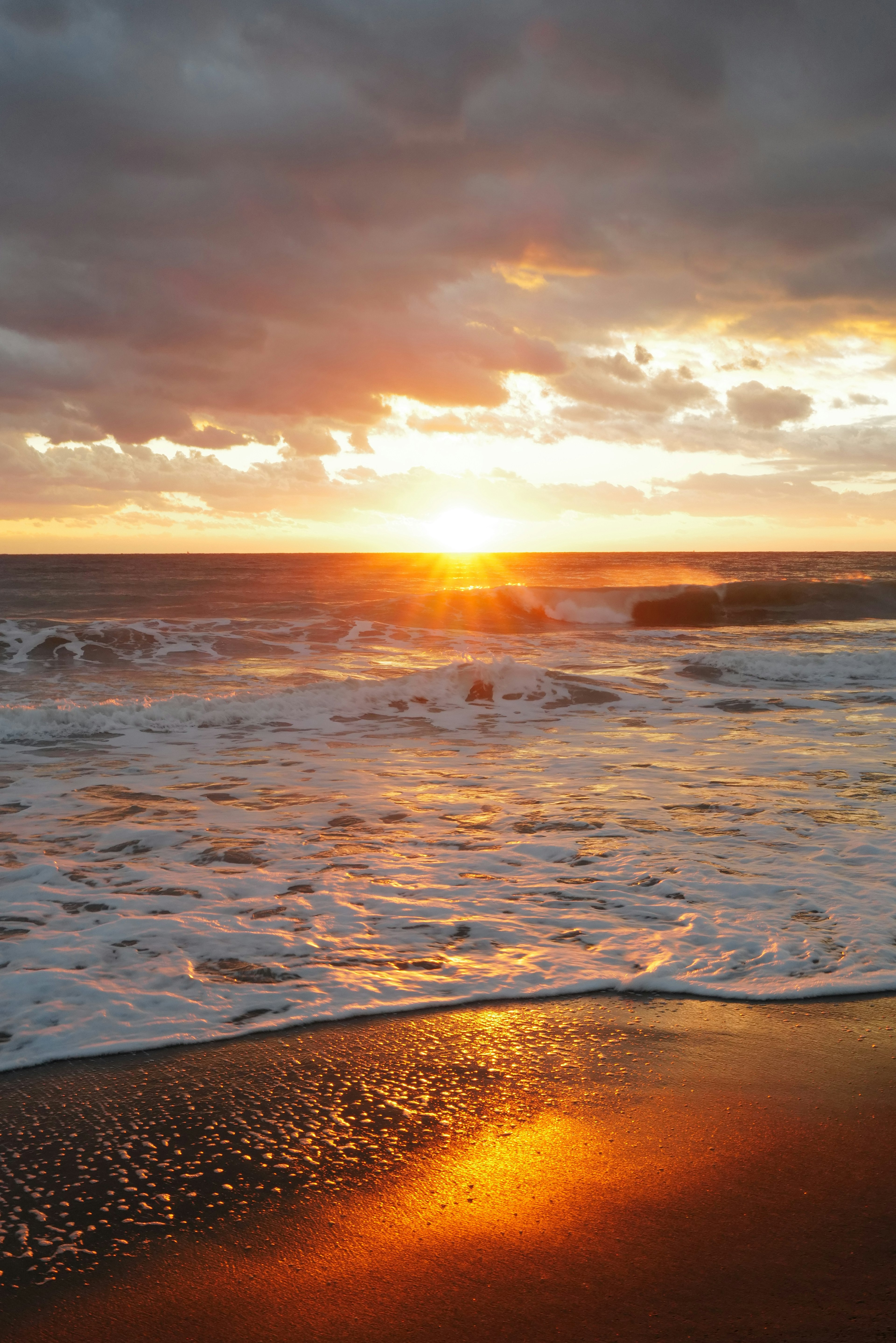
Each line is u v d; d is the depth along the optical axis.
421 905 4.58
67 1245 2.10
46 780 7.54
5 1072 2.92
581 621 24.73
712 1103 2.73
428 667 14.59
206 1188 2.33
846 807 6.62
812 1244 2.08
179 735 9.60
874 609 26.59
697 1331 1.80
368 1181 2.35
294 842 5.75
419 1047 3.12
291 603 25.75
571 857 5.40
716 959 3.87
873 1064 2.99
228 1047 3.11
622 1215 2.19
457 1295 1.93
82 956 3.89
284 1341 1.81
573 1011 3.39
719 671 14.08
